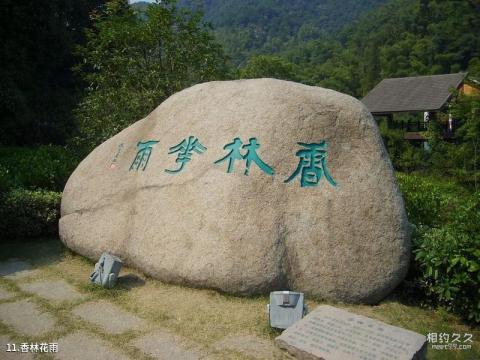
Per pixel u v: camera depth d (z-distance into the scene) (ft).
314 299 15.40
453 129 58.13
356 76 156.97
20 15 44.98
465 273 14.65
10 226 21.88
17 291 16.37
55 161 29.07
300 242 15.70
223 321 14.02
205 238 16.07
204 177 17.21
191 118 19.16
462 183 34.42
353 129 17.25
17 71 45.85
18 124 43.98
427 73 119.65
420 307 16.08
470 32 114.32
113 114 31.42
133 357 12.19
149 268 16.99
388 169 16.90
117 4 35.47
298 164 16.69
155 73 31.86
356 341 11.23
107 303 15.34
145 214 18.03
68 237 20.12
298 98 17.75
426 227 18.60
